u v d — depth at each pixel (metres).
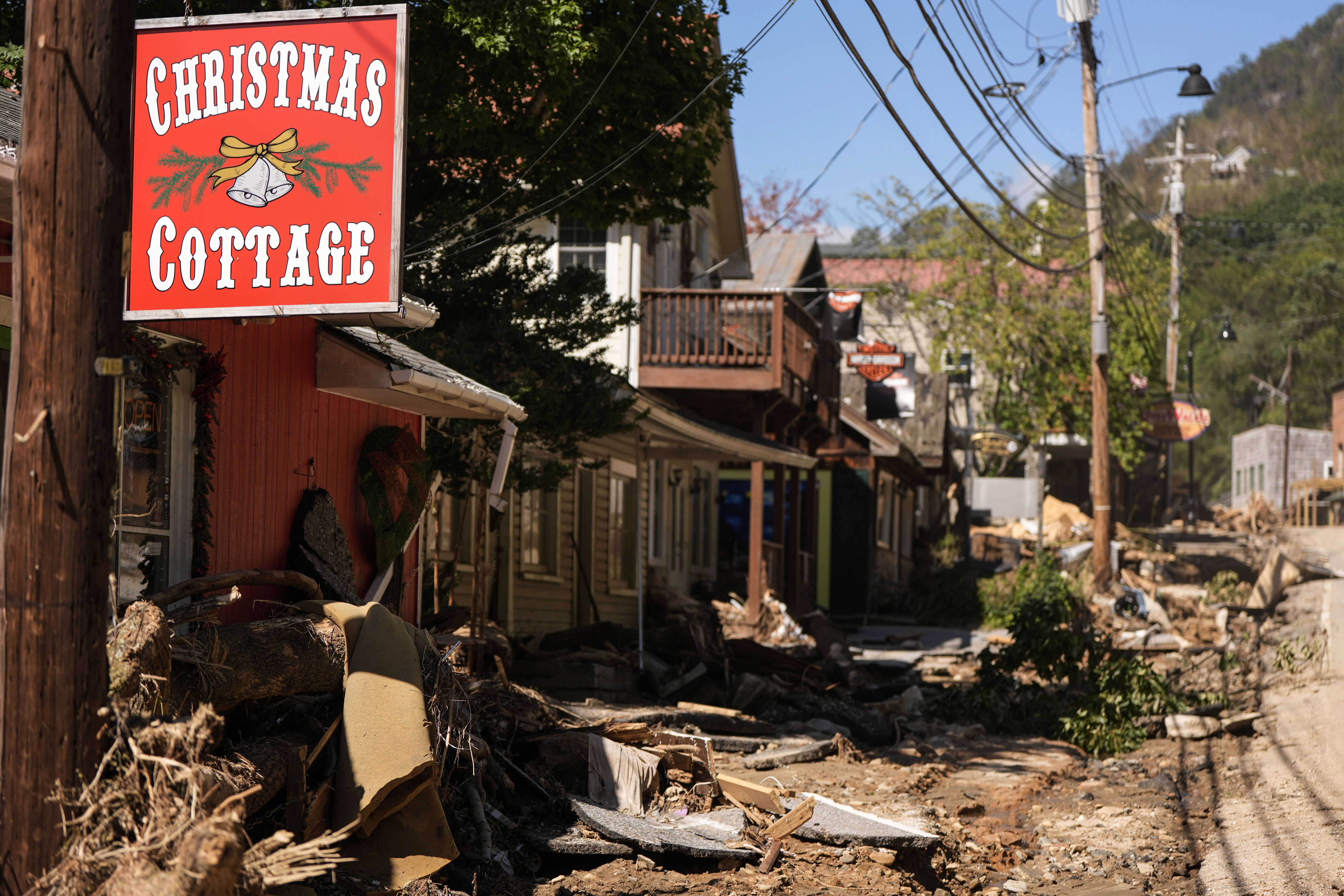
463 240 13.39
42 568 4.70
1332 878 8.59
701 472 26.88
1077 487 55.78
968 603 28.88
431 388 9.49
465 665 11.20
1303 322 81.44
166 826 4.68
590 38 11.91
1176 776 13.11
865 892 8.09
